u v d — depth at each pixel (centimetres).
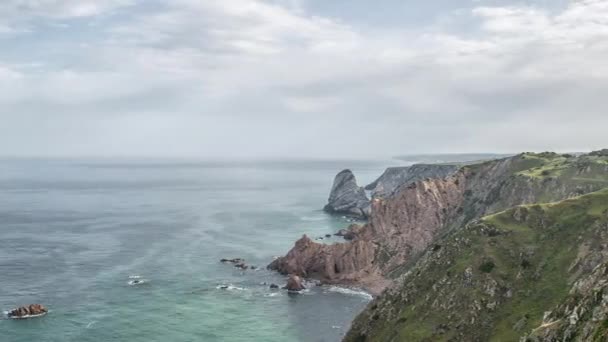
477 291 8512
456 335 8031
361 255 16362
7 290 13688
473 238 9788
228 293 14050
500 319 7931
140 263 17038
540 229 9612
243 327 11550
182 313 12294
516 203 15025
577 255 8438
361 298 13938
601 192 10100
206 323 11700
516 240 9444
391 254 16688
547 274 8419
